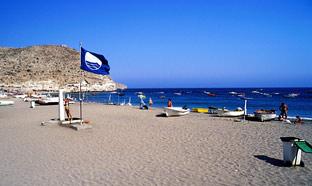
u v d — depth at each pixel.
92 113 28.62
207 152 11.52
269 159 10.41
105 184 7.89
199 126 18.95
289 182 7.96
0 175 8.72
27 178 8.43
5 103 42.16
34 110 32.56
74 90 126.81
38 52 164.00
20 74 137.75
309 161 10.06
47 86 125.81
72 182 8.07
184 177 8.44
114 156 10.92
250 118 23.36
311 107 46.00
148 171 9.03
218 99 75.06
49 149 12.11
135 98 80.94
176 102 62.50
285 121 22.27
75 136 15.04
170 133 16.03
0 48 170.75
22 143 13.36
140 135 15.38
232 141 13.76
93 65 17.05
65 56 165.62
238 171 8.98
